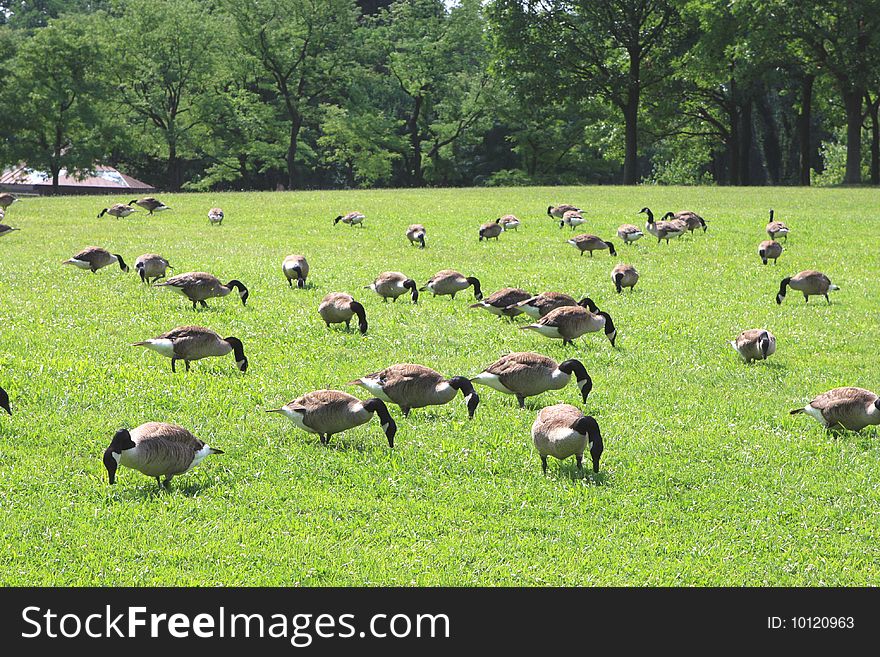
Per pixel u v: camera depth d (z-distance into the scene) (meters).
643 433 14.60
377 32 89.81
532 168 95.06
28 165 77.44
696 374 18.14
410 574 10.09
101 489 11.64
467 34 87.50
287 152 90.31
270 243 34.78
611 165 96.06
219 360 17.67
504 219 38.97
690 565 10.60
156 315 21.34
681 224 35.44
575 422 12.23
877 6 61.09
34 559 10.02
